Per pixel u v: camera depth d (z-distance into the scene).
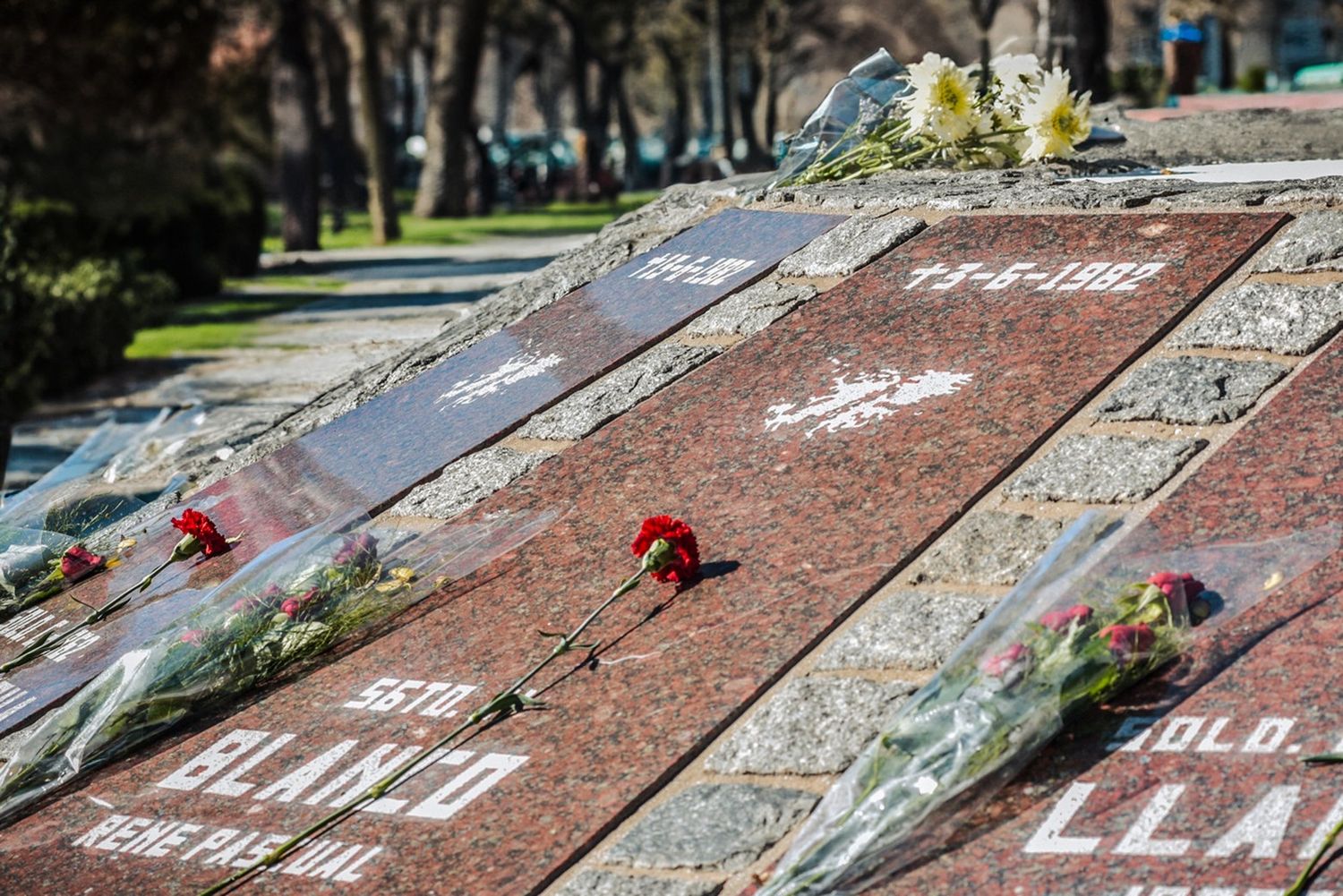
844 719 3.27
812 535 3.99
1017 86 7.34
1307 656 3.07
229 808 3.59
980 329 4.79
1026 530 3.73
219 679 4.11
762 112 60.19
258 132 32.75
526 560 4.34
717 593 3.87
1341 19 59.91
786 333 5.25
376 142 27.70
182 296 19.81
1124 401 4.15
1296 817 2.71
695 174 42.16
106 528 5.93
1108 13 17.97
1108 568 3.29
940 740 2.97
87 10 23.69
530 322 6.27
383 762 3.60
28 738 4.09
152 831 3.58
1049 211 5.52
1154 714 3.06
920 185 6.67
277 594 4.32
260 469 5.79
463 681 3.84
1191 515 3.57
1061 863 2.76
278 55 27.39
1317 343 4.16
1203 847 2.71
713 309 5.69
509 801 3.32
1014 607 3.20
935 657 3.37
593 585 4.10
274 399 10.81
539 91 69.62
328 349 13.38
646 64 67.62
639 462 4.72
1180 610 3.18
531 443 5.13
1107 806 2.86
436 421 5.60
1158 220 5.15
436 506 4.88
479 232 29.09
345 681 4.01
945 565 3.70
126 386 12.96
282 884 3.25
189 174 22.23
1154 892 2.64
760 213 6.57
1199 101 16.50
